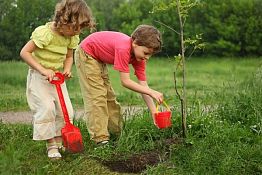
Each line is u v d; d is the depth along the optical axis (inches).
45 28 153.7
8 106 269.6
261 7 769.6
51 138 153.5
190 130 170.4
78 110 266.7
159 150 158.7
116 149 157.9
